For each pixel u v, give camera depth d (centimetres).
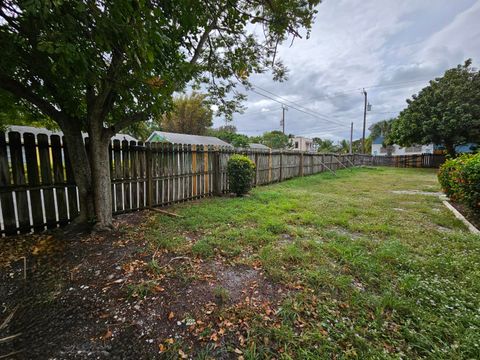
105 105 312
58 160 336
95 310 178
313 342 151
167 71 280
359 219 430
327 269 243
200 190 601
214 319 171
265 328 162
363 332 160
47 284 208
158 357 140
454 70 1606
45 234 312
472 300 193
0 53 210
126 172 425
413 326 166
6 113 379
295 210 485
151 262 243
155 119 363
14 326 161
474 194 414
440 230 376
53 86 276
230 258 265
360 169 1709
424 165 1898
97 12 170
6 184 296
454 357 139
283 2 289
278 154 974
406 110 1741
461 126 1410
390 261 260
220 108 525
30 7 147
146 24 175
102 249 275
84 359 137
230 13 298
